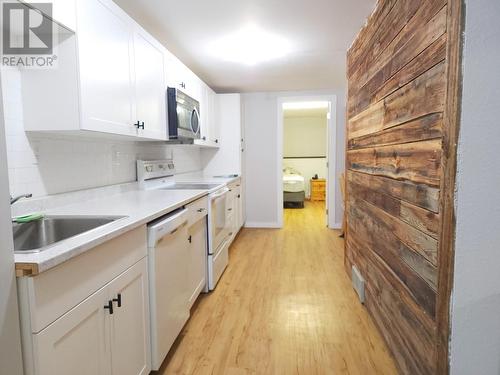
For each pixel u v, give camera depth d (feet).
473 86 3.39
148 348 5.10
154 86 7.69
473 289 3.58
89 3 5.16
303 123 26.89
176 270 6.17
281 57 10.61
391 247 5.63
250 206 16.67
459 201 3.51
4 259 2.73
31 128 5.16
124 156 8.41
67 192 6.23
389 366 5.61
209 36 8.77
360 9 7.30
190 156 13.60
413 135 4.53
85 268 3.50
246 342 6.39
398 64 5.09
